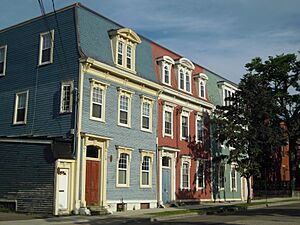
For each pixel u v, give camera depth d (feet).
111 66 88.94
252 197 158.92
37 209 77.66
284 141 149.18
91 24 89.51
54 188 76.13
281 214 83.10
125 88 94.53
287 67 175.11
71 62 84.79
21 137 82.38
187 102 118.62
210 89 132.26
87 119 82.99
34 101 89.40
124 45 95.09
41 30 92.43
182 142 114.93
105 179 85.40
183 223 64.54
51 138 80.23
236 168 117.60
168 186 107.04
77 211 77.61
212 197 126.21
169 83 111.04
